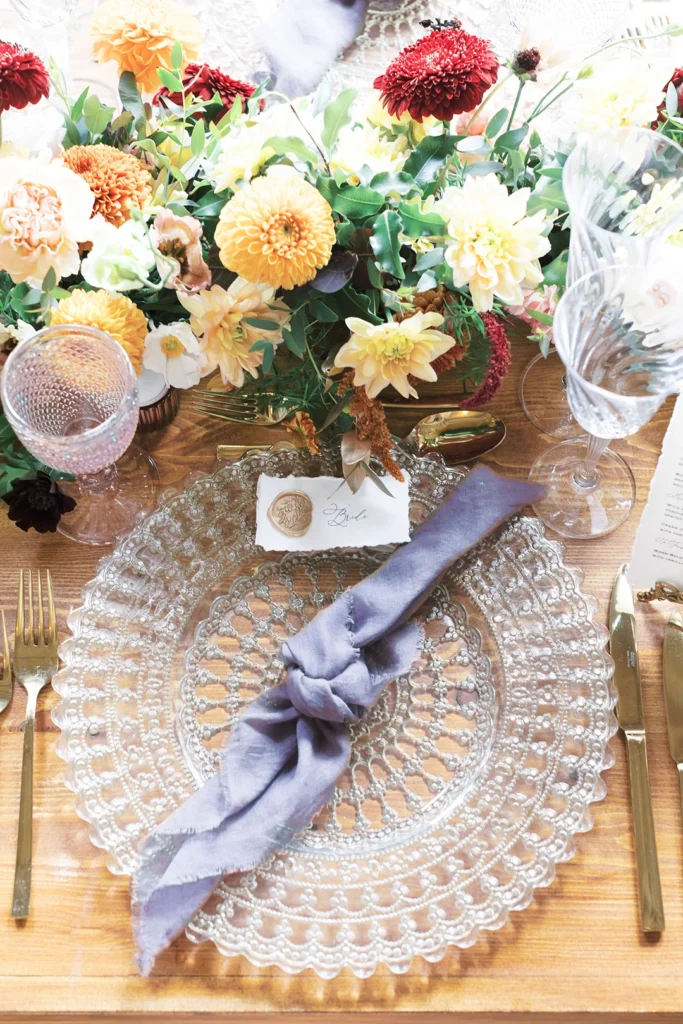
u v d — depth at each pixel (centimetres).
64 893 73
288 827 72
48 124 86
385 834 74
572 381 70
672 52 105
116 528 89
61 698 80
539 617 82
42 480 82
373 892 71
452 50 74
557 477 91
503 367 81
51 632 83
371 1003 69
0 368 79
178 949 71
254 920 70
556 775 75
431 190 76
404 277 73
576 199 71
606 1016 70
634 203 79
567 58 77
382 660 81
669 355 77
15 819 76
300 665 77
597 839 75
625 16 103
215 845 71
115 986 70
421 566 82
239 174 73
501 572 84
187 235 70
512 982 70
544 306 80
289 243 66
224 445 92
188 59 83
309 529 85
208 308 73
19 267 70
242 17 111
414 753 78
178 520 87
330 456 89
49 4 107
